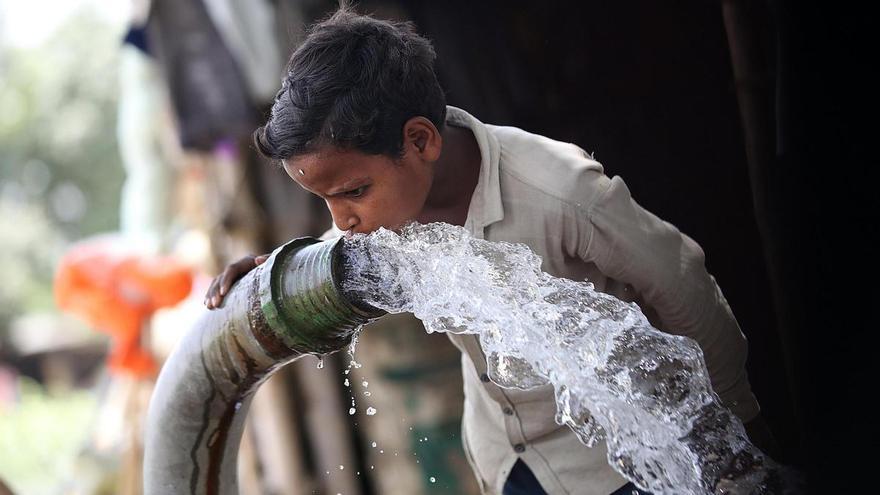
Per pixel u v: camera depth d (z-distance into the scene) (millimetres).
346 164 2113
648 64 3311
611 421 2178
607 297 2230
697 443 2326
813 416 2645
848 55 2602
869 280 2578
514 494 2621
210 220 5555
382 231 2152
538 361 2160
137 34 5188
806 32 2645
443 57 4074
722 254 3146
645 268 2314
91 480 5469
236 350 2271
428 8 4133
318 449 5633
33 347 12828
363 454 5629
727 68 3180
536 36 3697
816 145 2658
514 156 2363
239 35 4855
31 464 9875
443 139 2307
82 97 15469
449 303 2162
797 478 2449
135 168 6012
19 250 14914
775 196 2844
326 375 5602
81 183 15461
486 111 4008
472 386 2701
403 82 2141
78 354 12766
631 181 3305
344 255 2166
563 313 2209
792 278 2754
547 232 2324
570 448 2539
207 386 2322
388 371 5184
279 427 5633
